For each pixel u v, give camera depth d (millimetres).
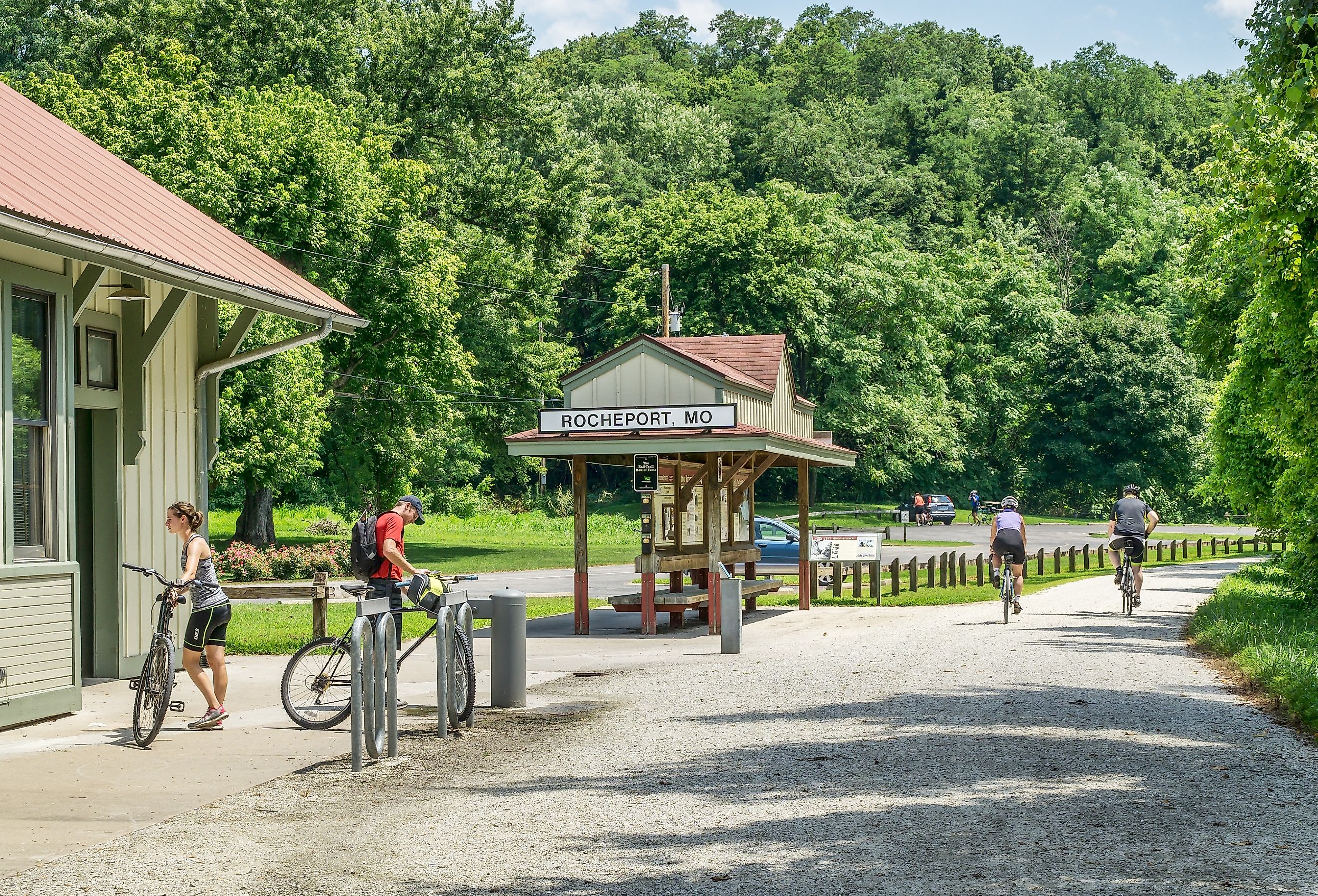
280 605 24703
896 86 143500
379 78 51938
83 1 52375
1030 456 94875
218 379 15086
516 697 11289
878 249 87312
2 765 8625
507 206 52000
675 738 9305
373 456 46125
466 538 56531
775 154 112438
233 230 38562
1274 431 20812
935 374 85875
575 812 6965
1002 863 5723
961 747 8484
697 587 21594
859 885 5430
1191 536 62594
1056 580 29891
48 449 11039
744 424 20531
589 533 59062
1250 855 5832
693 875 5652
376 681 8758
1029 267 102062
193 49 46844
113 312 13156
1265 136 14922
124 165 15023
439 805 7246
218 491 52500
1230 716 9766
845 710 10312
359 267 42250
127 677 13242
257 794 7656
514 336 53875
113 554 13125
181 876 5766
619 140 103688
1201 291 25781
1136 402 88188
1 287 10250
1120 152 128375
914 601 23609
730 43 152625
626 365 19766
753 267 73375
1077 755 8195
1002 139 130250
